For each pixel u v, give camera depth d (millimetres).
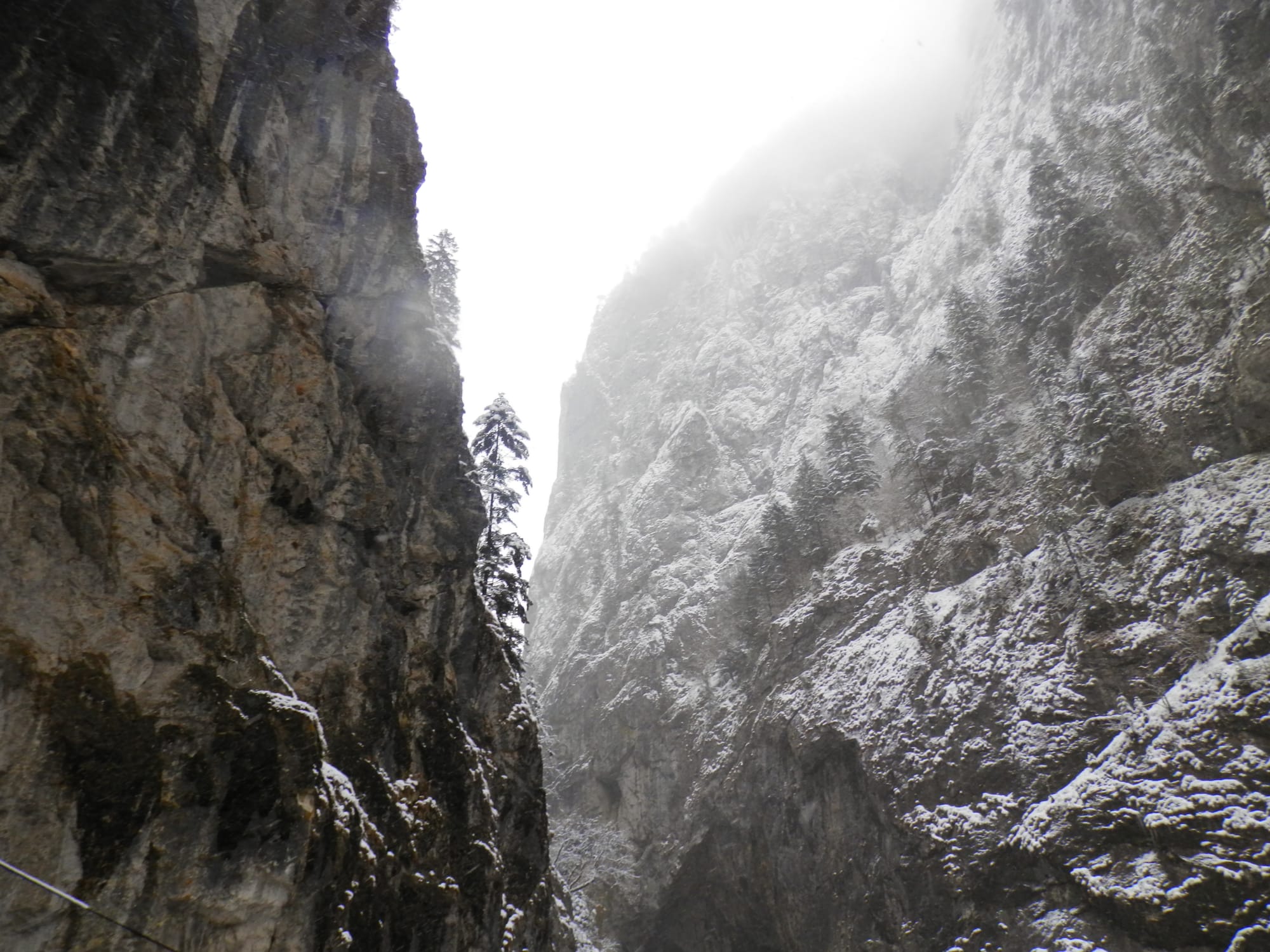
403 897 17422
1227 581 40156
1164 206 59094
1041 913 38094
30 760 11672
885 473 74875
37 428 13125
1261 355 45219
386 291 21625
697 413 106125
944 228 96062
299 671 17312
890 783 48594
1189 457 46938
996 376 66625
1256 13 56406
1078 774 40906
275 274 18516
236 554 16344
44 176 14148
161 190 15984
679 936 61969
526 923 25812
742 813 59344
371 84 22234
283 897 13344
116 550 13625
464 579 24422
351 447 19859
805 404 100938
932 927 42844
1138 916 33594
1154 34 68125
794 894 53344
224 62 18125
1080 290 61625
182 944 12164
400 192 22406
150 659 13445
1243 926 30891
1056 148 75062
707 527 93500
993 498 58906
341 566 18953
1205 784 34188
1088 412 51656
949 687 49594
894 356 88938
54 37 14656
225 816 13297
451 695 23094
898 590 61156
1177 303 53188
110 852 12008
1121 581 44906
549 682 90000
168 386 15406
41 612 12398
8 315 13344
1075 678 43812
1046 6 92625
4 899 10898
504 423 36812
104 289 14922
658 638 80438
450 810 21125
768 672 65188
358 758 17969
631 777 71812
